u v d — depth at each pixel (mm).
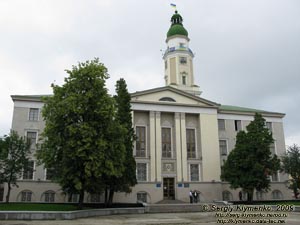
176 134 47188
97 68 30219
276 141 52594
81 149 26625
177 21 59906
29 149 37688
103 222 22734
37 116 43344
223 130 51125
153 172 44750
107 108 28938
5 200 39125
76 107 28000
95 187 29141
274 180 50031
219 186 46531
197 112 48969
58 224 20922
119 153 30141
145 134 46625
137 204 37000
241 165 40562
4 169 35000
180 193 44906
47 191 40750
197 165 47375
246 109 54969
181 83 54844
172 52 56281
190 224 21859
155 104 47188
